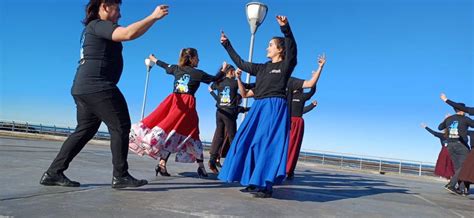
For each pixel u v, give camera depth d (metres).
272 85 3.74
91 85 3.42
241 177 3.60
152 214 2.64
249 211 2.96
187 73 4.88
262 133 3.62
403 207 3.84
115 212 2.62
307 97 6.23
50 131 22.80
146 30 3.25
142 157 8.95
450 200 5.05
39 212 2.49
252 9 8.59
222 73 5.06
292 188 4.71
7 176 3.92
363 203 3.86
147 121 4.74
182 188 3.89
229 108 5.86
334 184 5.82
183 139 4.88
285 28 3.60
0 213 2.41
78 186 3.61
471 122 6.58
